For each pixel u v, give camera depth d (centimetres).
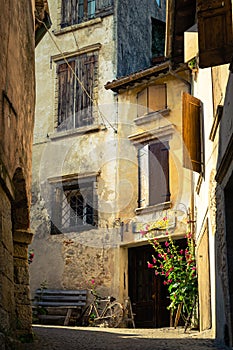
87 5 1705
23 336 715
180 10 930
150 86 1490
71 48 1695
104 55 1642
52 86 1697
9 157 636
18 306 728
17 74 693
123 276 1462
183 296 1172
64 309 1438
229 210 743
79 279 1505
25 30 761
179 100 1439
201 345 770
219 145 796
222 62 647
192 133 1083
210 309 948
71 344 718
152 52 1841
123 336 902
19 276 743
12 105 654
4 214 609
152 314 1431
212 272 910
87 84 1641
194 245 1250
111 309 1411
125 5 1703
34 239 1592
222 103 778
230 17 652
